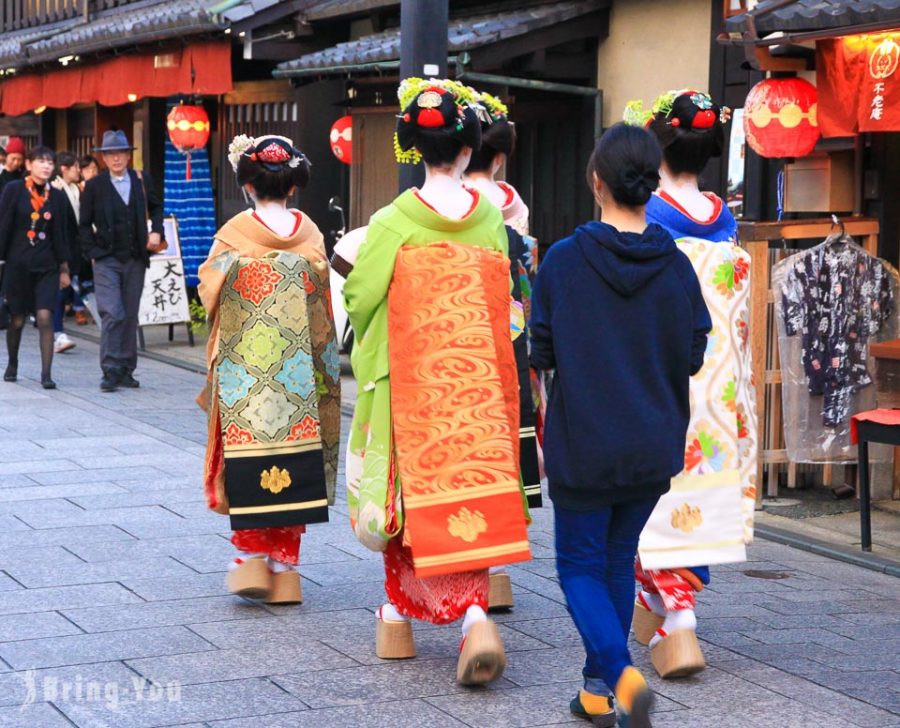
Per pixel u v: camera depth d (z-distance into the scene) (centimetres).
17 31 2286
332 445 572
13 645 493
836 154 844
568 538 424
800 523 751
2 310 1498
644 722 381
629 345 416
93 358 1377
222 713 429
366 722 425
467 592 461
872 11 687
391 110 1294
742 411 487
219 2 1386
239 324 547
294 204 1504
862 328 804
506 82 1099
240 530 543
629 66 1122
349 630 525
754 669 489
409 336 462
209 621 530
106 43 1529
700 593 598
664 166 489
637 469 412
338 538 673
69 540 649
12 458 849
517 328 533
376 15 1359
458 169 479
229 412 545
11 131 2322
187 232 1695
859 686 471
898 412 680
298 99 1488
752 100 815
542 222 1234
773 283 795
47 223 1151
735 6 989
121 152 1142
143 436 938
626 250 413
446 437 459
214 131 1723
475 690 461
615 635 404
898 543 702
